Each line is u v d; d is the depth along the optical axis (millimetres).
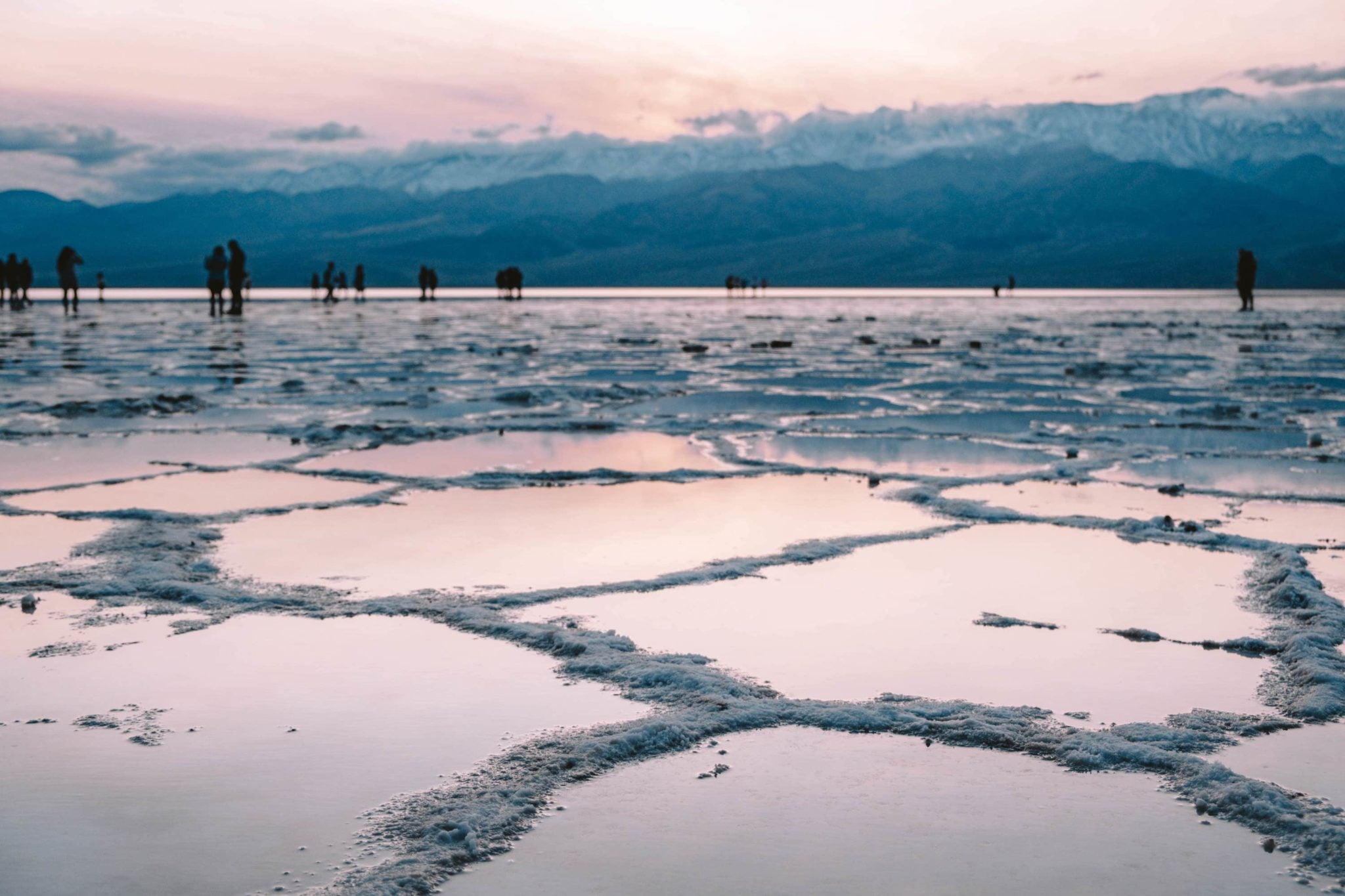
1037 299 93625
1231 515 7480
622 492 8336
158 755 3533
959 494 8250
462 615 5035
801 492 8344
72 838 2984
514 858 2891
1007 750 3607
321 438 11219
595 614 5148
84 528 6922
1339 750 3609
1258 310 56656
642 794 3273
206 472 9180
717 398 15523
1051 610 5219
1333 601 5219
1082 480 8875
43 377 18422
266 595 5387
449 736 3689
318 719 3840
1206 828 3072
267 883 2750
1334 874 2820
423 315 48844
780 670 4398
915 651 4633
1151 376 18938
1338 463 9758
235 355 23828
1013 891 2730
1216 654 4598
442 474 9094
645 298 93938
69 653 4539
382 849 2928
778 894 2715
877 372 20188
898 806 3203
